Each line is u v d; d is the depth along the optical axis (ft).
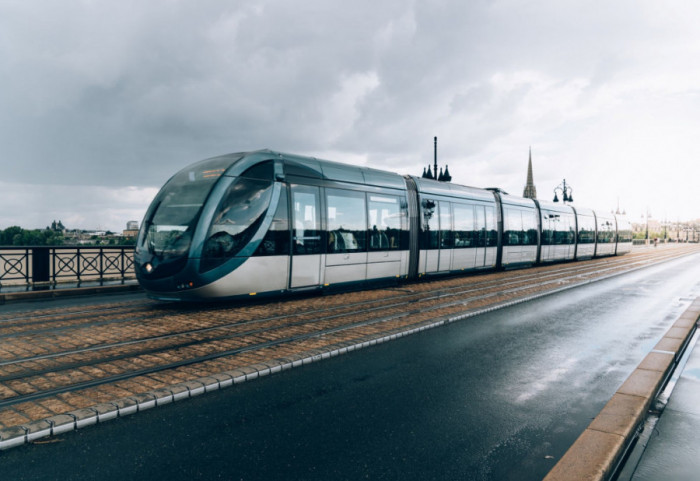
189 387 16.40
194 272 32.04
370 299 39.14
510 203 68.95
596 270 72.08
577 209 93.30
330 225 39.99
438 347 23.58
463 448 12.72
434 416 14.87
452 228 55.83
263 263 34.91
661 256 127.24
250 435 13.32
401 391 17.10
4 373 18.35
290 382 17.95
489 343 24.57
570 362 21.31
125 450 12.31
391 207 46.44
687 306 37.81
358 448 12.62
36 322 28.68
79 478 10.89
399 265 47.26
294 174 37.60
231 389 17.11
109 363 19.76
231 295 33.76
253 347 22.52
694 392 17.43
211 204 32.83
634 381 17.48
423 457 12.17
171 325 27.81
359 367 20.01
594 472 10.89
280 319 29.81
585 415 15.19
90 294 43.98
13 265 44.75
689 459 12.34
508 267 68.44
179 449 12.41
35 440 12.80
